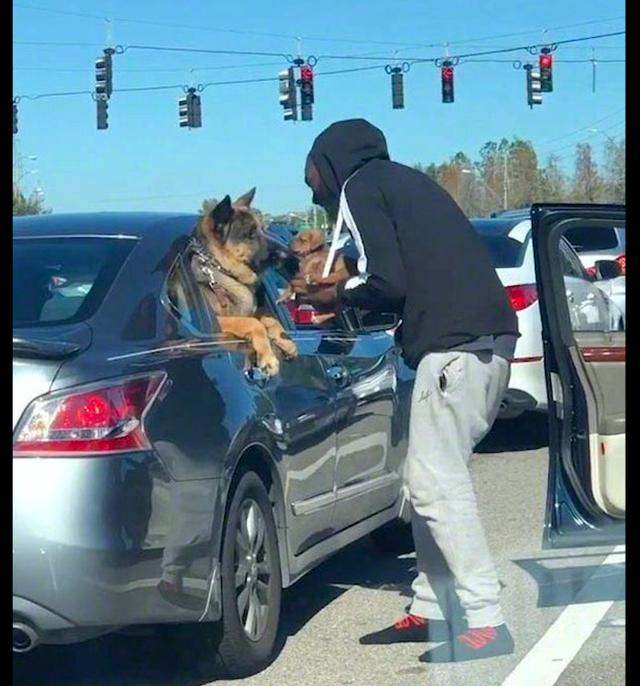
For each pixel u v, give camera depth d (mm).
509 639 5496
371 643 5840
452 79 31109
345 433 6457
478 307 5402
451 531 5453
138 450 4680
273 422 5617
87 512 4508
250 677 5414
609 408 5824
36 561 4461
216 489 5062
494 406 5629
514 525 8094
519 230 10914
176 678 5395
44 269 5395
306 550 6035
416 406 5488
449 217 5488
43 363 4656
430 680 5281
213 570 5055
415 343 5465
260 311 6168
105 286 5254
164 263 5539
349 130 5676
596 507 5730
